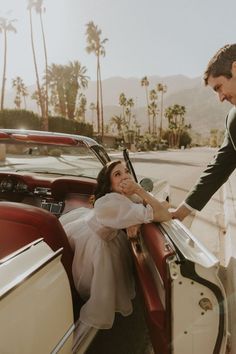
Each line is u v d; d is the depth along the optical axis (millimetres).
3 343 1397
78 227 2734
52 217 2236
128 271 2768
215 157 2867
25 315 1538
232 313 3180
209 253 1959
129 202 2438
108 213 2420
